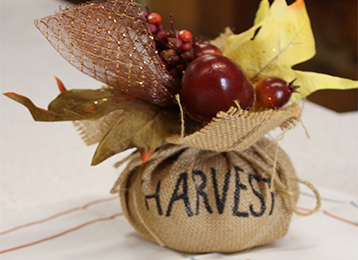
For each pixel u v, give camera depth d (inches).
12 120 35.2
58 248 21.2
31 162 29.3
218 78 18.4
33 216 23.7
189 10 63.8
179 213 20.3
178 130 19.5
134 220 21.7
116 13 18.5
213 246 20.5
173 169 20.6
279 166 21.0
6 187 26.5
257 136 19.5
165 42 20.0
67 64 47.9
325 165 29.1
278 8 21.0
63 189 26.5
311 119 36.8
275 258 20.2
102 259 20.4
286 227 21.3
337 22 65.2
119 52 18.8
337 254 20.5
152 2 59.9
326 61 67.1
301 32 20.9
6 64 47.1
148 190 20.8
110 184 27.1
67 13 18.8
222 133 18.8
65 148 31.4
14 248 21.2
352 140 32.6
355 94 64.1
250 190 20.5
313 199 25.1
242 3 66.2
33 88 40.1
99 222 23.4
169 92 19.5
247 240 20.5
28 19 62.6
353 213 23.8
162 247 21.3
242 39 21.1
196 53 20.0
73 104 20.4
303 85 20.8
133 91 19.9
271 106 19.7
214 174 20.5
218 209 20.2
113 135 18.9
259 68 20.9
